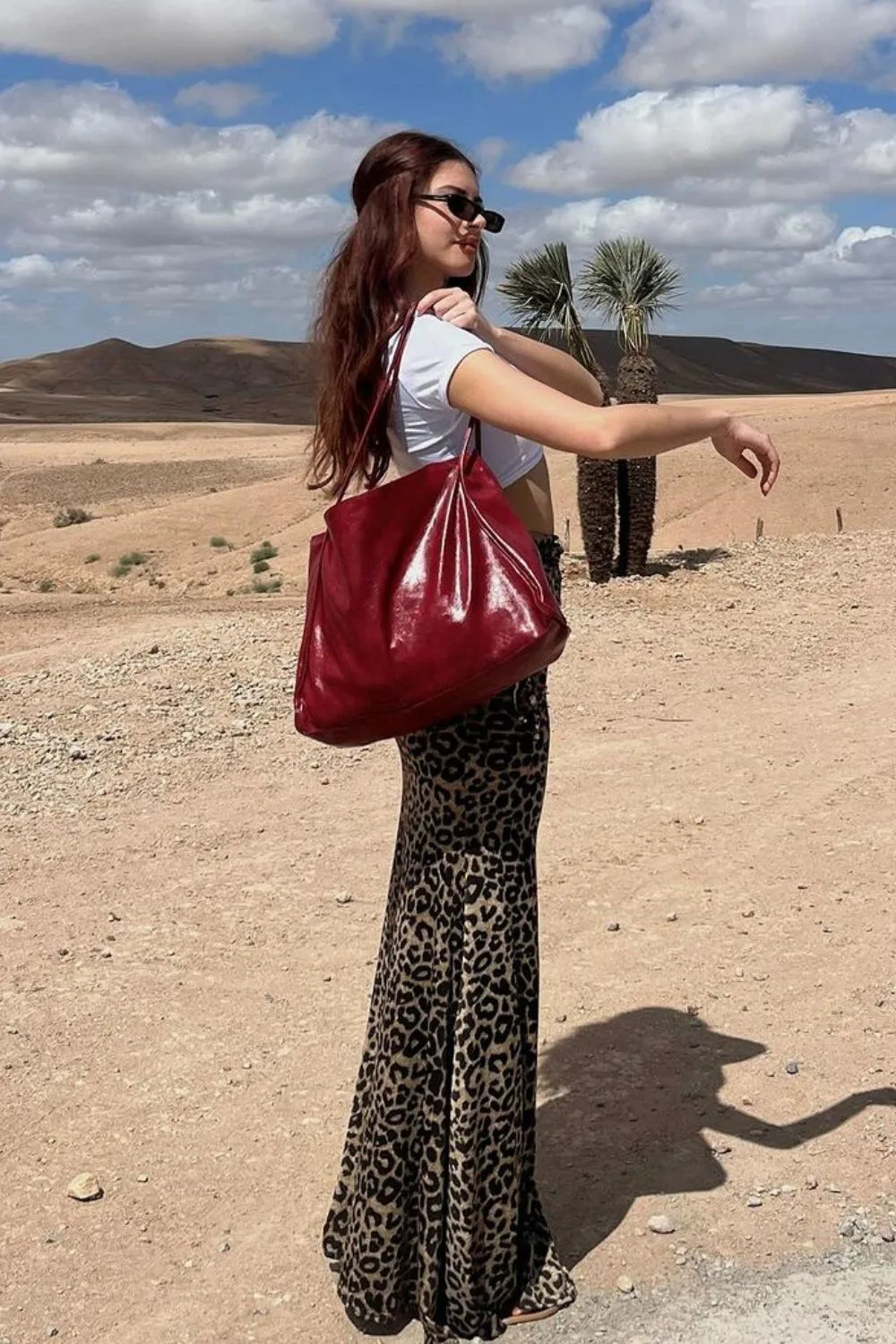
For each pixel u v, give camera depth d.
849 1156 3.70
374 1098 3.04
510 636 2.57
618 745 8.25
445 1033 2.97
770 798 7.02
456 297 2.82
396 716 2.71
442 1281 3.04
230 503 50.00
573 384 3.26
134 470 75.69
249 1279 3.28
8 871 6.16
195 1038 4.49
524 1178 3.09
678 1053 4.32
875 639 11.66
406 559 2.66
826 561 17.20
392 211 2.82
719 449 2.78
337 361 2.87
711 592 15.03
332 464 2.96
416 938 2.97
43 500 65.62
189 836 6.64
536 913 3.03
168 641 12.99
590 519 16.62
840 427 50.41
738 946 5.14
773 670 10.42
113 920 5.52
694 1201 3.51
